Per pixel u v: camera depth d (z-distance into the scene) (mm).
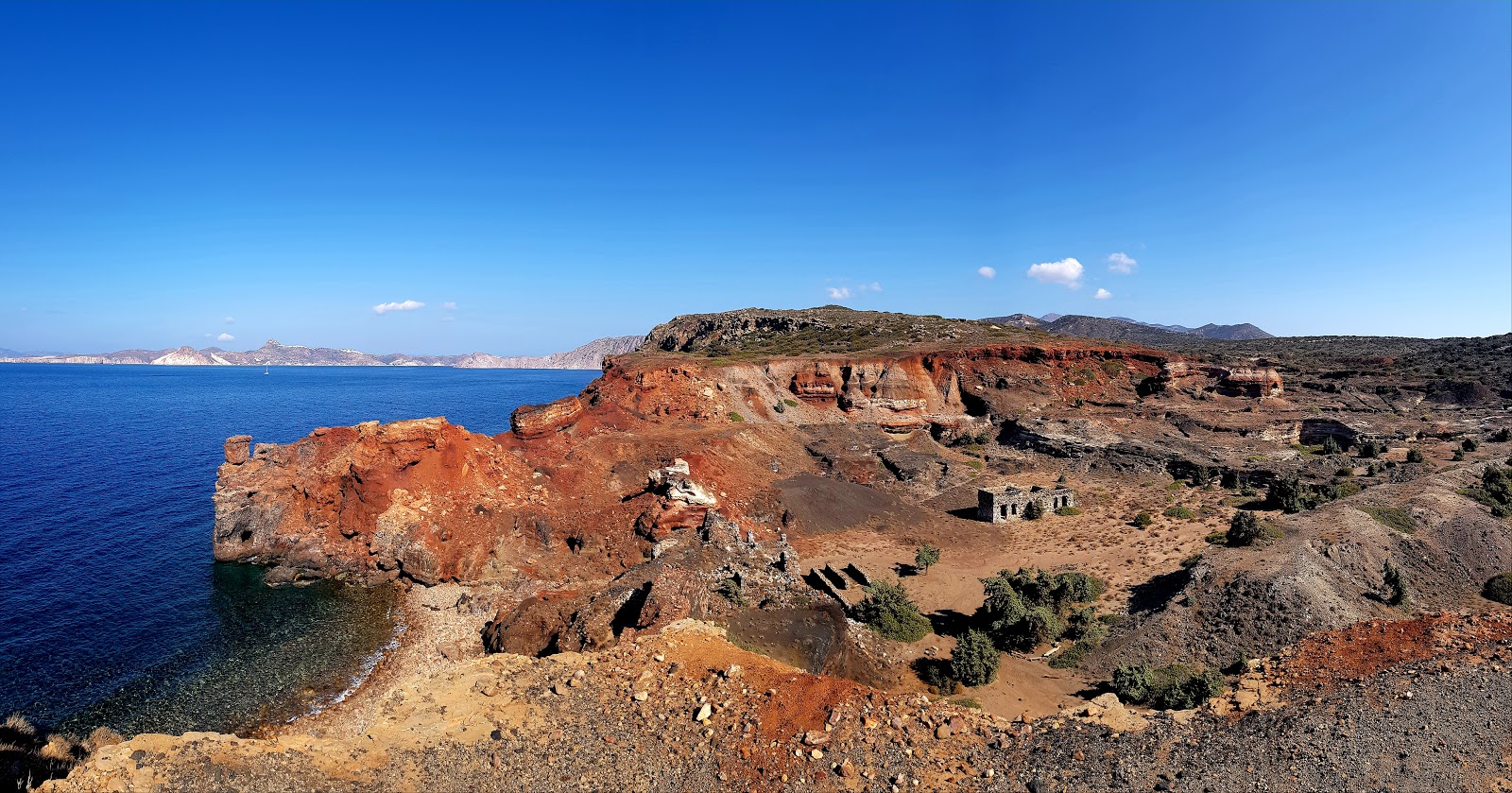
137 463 97438
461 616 47062
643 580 42938
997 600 43375
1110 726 25391
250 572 54125
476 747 22203
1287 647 36781
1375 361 129500
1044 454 90125
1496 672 29328
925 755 22844
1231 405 102812
